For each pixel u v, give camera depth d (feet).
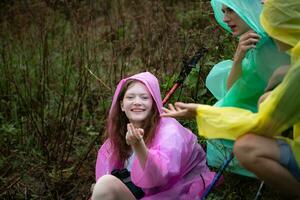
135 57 19.22
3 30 22.24
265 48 11.57
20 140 16.40
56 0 21.67
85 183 14.93
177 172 11.51
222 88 12.88
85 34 19.36
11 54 19.63
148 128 12.08
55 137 15.97
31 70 19.13
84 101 17.43
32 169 15.33
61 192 14.66
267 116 9.91
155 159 11.19
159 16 20.45
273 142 10.09
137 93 12.14
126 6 22.65
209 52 15.89
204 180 12.34
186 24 19.33
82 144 16.30
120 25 21.13
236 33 12.00
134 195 11.87
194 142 12.45
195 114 10.85
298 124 10.19
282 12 10.28
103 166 12.78
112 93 16.71
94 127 16.72
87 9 21.47
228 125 10.27
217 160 12.87
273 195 12.87
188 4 21.30
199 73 14.85
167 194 11.84
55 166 15.28
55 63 19.65
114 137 12.67
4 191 14.64
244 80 11.89
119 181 11.68
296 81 9.73
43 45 19.04
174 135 11.80
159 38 18.80
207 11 17.94
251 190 13.11
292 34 10.32
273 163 9.95
